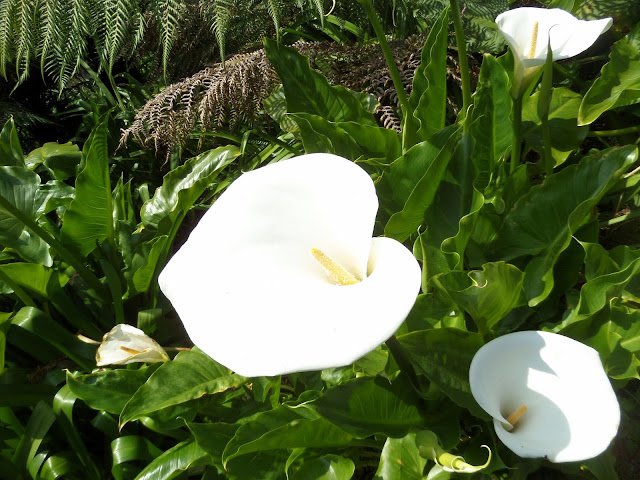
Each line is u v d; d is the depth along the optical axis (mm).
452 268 597
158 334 757
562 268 636
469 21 868
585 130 755
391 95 879
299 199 480
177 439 684
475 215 581
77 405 739
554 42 598
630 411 614
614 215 765
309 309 412
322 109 779
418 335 529
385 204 657
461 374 534
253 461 569
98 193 759
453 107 900
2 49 868
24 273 729
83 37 886
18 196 781
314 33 1092
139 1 912
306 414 569
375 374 562
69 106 1340
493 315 553
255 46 1022
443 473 527
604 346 542
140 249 800
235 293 440
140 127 964
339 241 492
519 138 648
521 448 426
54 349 758
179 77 1093
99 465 704
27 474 666
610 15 826
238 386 629
